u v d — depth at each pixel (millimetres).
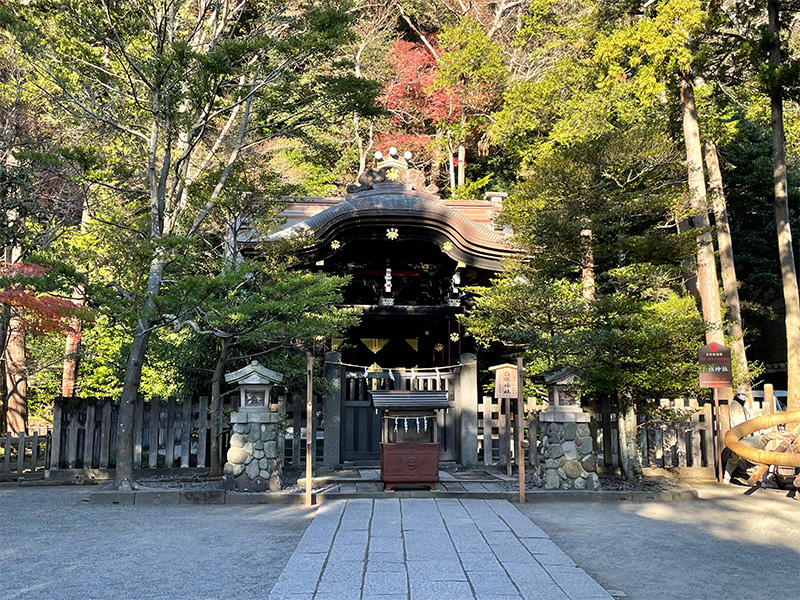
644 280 10602
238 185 11102
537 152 18984
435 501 9016
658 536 7062
